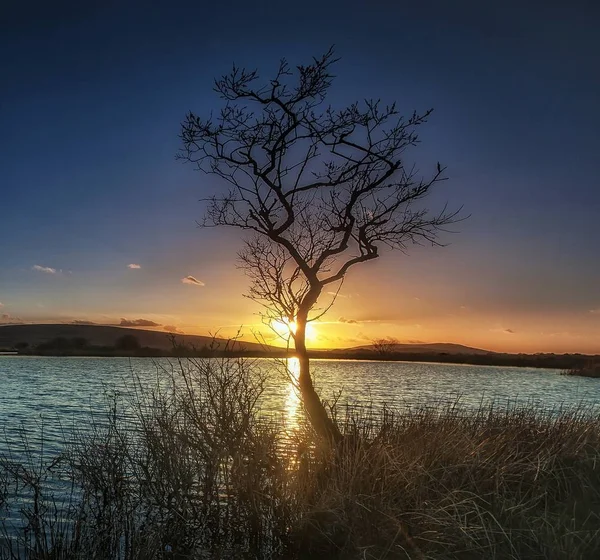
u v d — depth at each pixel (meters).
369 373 66.25
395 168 8.91
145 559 6.07
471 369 93.56
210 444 7.10
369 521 6.24
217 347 7.80
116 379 39.50
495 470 7.26
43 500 7.60
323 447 7.68
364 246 9.17
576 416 9.75
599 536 5.62
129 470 7.47
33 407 23.42
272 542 6.72
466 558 5.64
